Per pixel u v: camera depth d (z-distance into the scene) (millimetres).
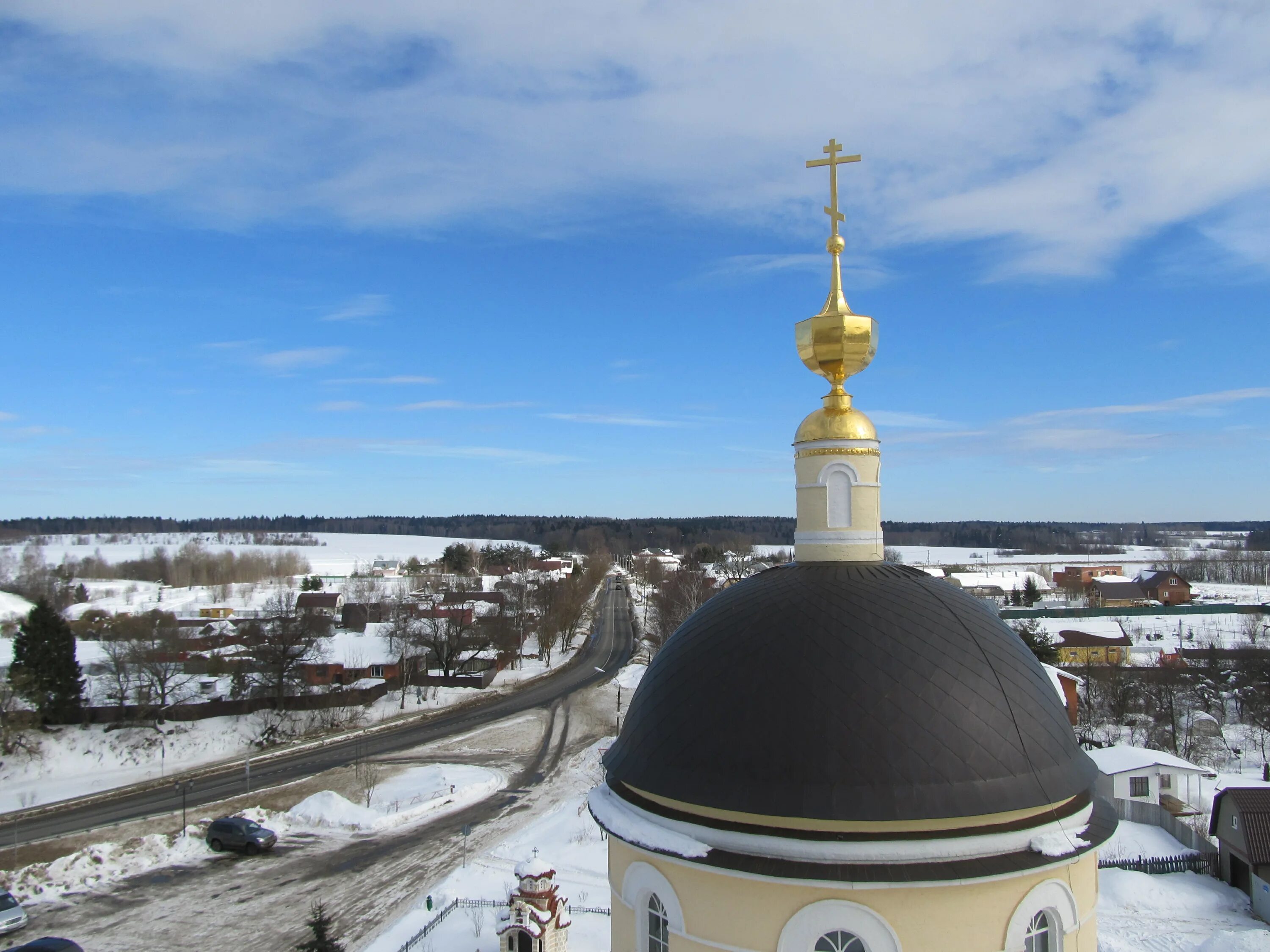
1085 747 61750
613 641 124688
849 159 17359
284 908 40375
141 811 56094
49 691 71125
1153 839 45438
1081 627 99812
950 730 13023
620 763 15148
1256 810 38812
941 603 14977
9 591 140125
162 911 40375
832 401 16969
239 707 77375
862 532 16516
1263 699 74688
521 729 76062
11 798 59312
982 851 12477
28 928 38812
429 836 49688
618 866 14844
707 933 13133
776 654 14078
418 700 86562
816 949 12562
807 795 12602
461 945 35469
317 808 52781
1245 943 31656
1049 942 13227
